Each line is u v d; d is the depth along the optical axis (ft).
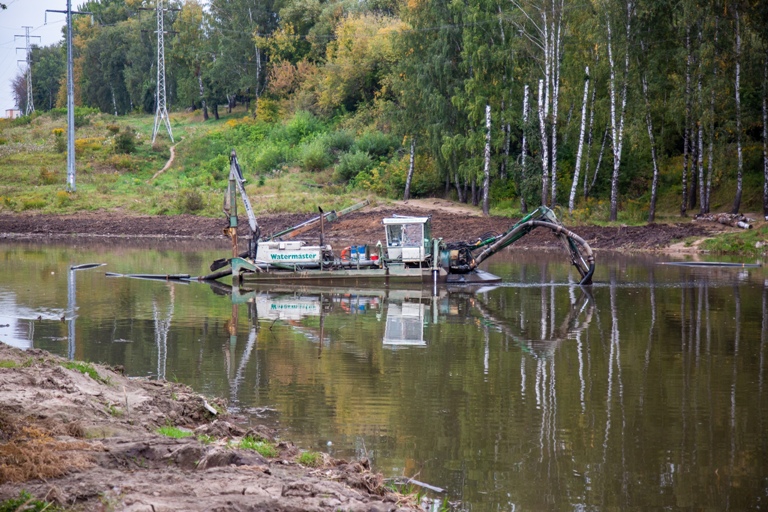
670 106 157.17
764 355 60.08
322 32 316.60
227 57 329.31
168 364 56.08
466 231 163.43
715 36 147.02
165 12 390.42
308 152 238.89
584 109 168.25
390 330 71.26
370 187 213.05
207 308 84.02
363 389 49.70
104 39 416.46
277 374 53.42
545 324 74.18
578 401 47.50
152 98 388.57
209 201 207.21
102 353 59.36
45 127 324.80
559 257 140.77
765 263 125.18
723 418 44.19
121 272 116.78
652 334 68.69
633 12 155.53
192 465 28.94
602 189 189.67
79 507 23.59
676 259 132.26
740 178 155.94
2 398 34.19
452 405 46.37
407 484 34.06
